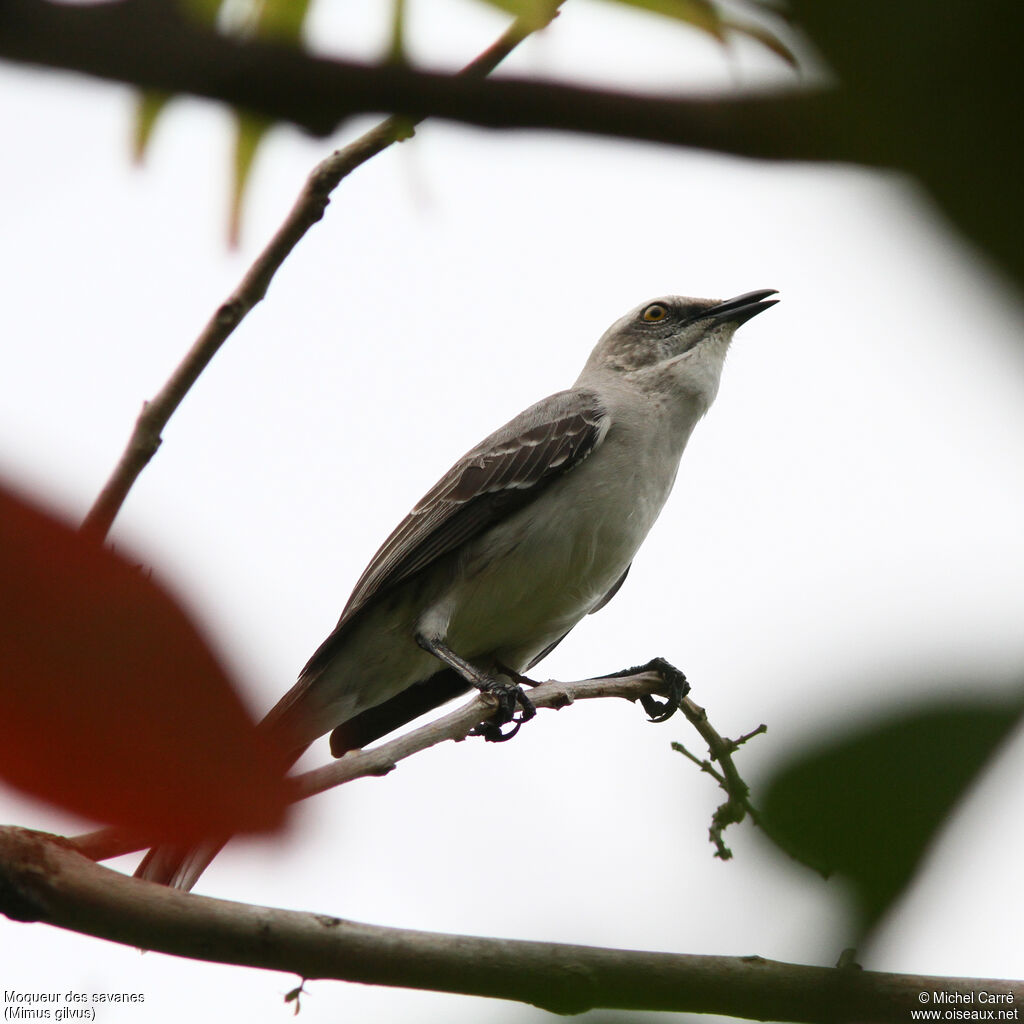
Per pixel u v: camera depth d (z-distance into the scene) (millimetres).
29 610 311
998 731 561
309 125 458
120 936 1785
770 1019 1829
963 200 369
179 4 423
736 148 415
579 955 1875
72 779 315
